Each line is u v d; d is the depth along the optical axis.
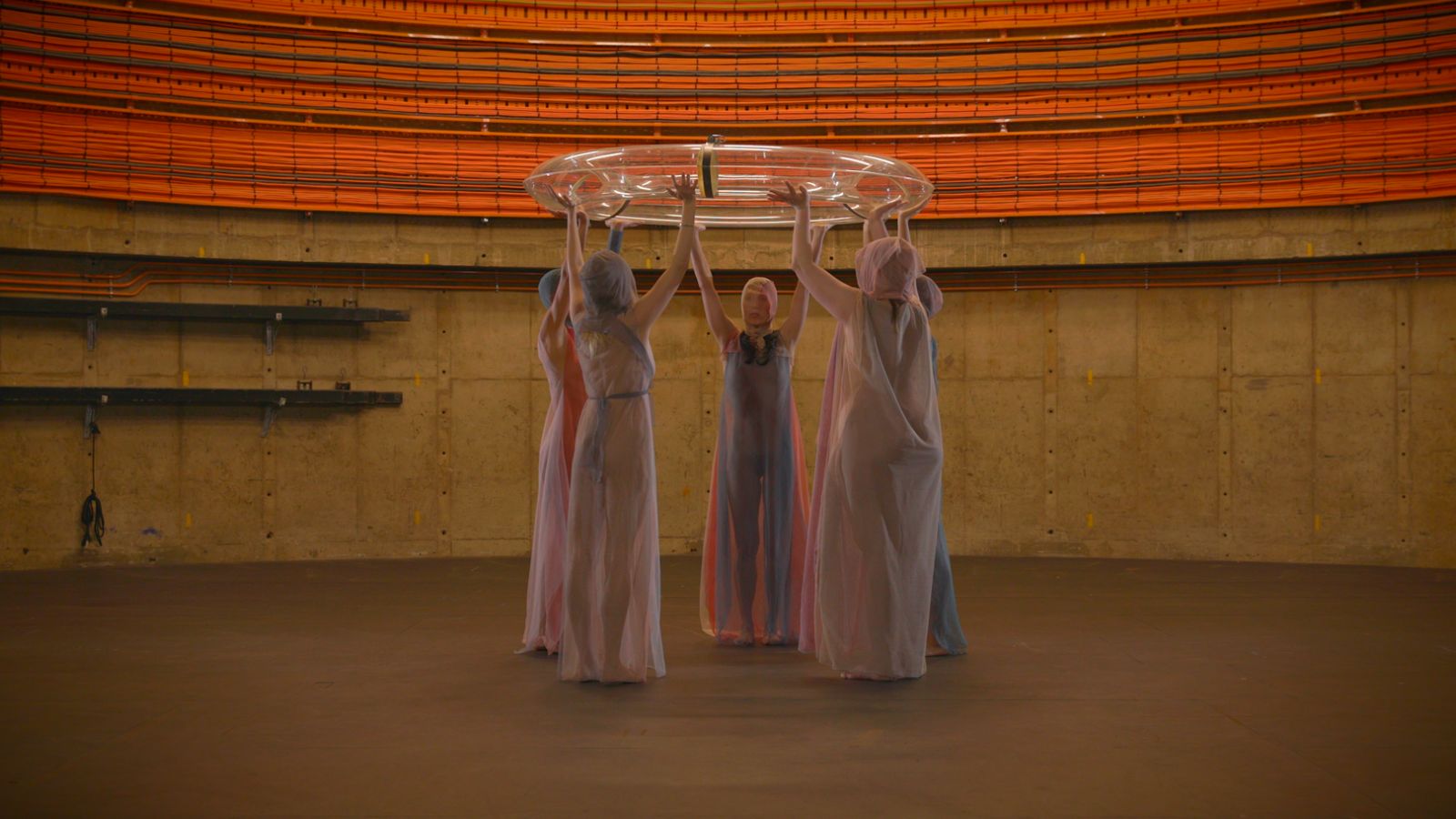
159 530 11.82
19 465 11.32
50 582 10.09
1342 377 11.94
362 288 12.56
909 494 5.94
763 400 7.21
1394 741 4.74
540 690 5.77
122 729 4.98
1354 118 11.62
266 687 5.84
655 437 12.95
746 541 7.23
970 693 5.63
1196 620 7.94
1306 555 11.96
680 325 13.02
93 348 11.64
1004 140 12.52
